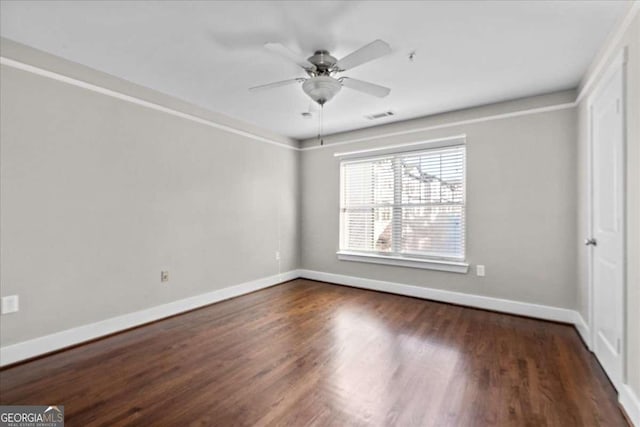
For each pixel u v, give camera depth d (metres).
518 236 3.21
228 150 3.81
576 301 2.90
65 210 2.45
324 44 2.18
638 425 1.53
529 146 3.13
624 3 1.74
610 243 2.01
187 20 1.93
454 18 1.89
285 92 3.05
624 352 1.73
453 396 1.83
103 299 2.69
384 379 2.01
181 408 1.71
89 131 2.59
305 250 4.93
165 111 3.14
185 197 3.34
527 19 1.90
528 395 1.84
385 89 2.33
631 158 1.69
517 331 2.79
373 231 4.27
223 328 2.89
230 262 3.85
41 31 2.05
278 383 1.96
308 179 4.88
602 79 2.14
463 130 3.50
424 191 3.82
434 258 3.74
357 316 3.20
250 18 1.90
